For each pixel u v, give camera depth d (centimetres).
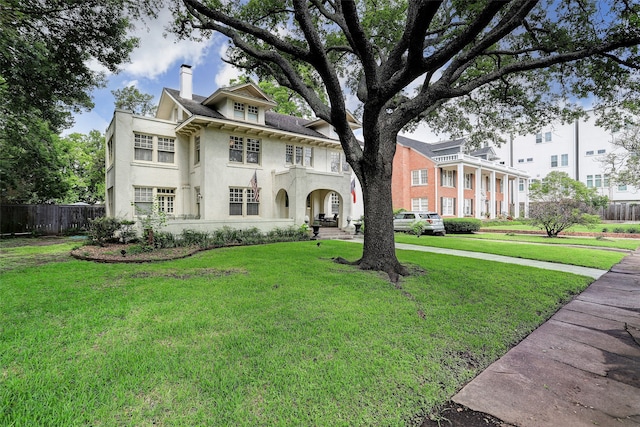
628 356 344
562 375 301
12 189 1741
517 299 529
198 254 938
